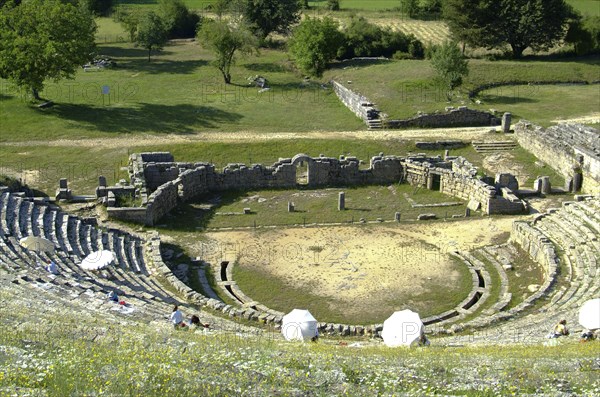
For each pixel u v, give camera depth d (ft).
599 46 392.68
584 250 175.01
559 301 152.97
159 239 190.08
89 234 183.01
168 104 319.47
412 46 409.08
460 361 96.07
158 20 425.28
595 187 220.64
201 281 171.42
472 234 201.57
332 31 366.84
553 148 246.06
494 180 230.48
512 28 383.24
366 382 85.71
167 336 105.29
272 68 392.06
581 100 326.03
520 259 184.55
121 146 264.52
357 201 228.43
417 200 228.84
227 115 306.35
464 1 380.78
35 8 307.17
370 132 285.64
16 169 243.40
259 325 148.25
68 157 254.47
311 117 307.37
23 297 125.70
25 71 291.38
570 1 503.61
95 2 527.40
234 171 235.61
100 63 399.85
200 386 80.59
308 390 82.23
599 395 82.43
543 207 217.77
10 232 167.94
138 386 78.84
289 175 238.89
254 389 81.35
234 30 364.58
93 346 92.68
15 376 78.33
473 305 160.35
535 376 88.58
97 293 137.59
